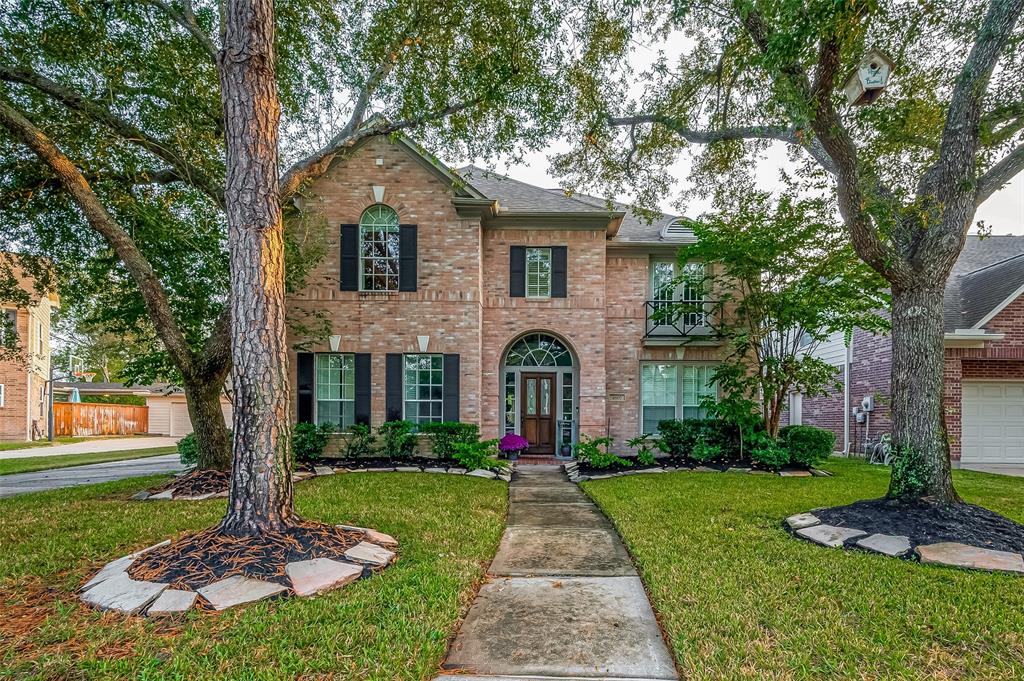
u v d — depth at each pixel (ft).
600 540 18.90
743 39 25.23
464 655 10.52
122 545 16.90
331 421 40.11
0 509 22.71
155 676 9.27
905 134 23.43
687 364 44.70
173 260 31.42
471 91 28.14
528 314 42.55
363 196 40.34
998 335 39.24
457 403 39.96
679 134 30.99
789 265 33.55
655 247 44.24
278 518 15.71
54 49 25.00
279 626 11.05
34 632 11.03
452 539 17.74
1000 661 9.89
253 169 15.93
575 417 42.83
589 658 10.43
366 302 40.24
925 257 19.70
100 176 28.27
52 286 32.76
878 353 46.39
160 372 33.12
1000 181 19.95
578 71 28.48
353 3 26.48
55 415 83.25
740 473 33.27
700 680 9.34
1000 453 43.16
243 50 15.84
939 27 21.72
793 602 12.51
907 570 14.65
